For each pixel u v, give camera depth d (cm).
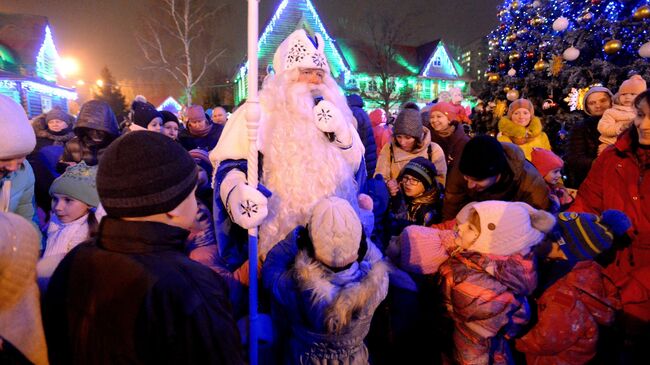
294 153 183
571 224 183
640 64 465
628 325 195
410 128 324
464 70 2812
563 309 172
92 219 189
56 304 91
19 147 139
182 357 86
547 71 599
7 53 1584
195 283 90
